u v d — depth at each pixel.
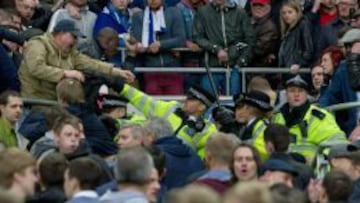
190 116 34.16
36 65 35.38
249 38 40.09
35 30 36.91
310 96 37.97
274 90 39.78
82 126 31.47
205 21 40.03
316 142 33.50
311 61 39.66
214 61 39.91
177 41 39.75
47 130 31.75
